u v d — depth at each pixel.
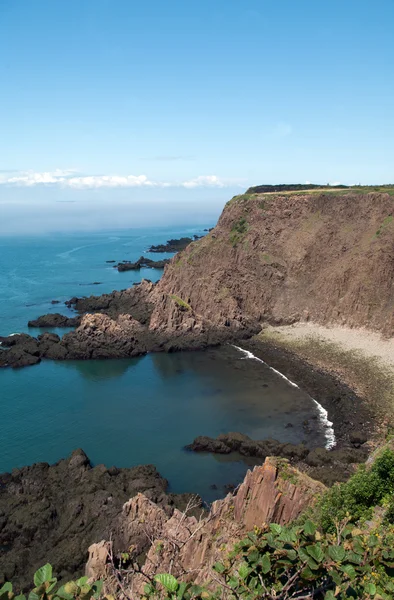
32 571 47.50
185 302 139.88
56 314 145.50
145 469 65.94
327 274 128.50
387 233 122.81
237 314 132.12
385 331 108.38
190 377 104.12
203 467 69.88
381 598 13.84
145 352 119.25
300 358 109.06
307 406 89.00
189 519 43.34
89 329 122.50
